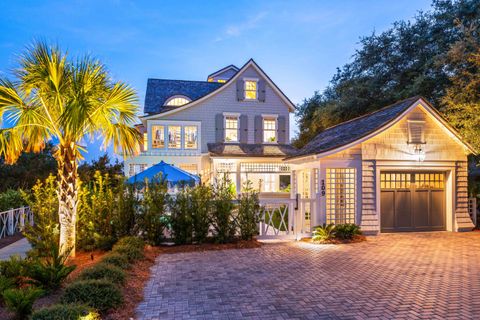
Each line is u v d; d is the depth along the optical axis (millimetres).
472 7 16125
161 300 5590
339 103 21859
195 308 5246
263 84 23484
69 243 8102
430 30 19219
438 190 12445
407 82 19969
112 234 9461
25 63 7465
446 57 14609
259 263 8078
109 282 5105
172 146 22016
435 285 6352
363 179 11625
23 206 14570
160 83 25375
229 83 22859
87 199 9992
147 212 9844
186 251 9398
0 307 4898
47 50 7520
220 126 22641
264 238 10969
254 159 21125
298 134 33719
